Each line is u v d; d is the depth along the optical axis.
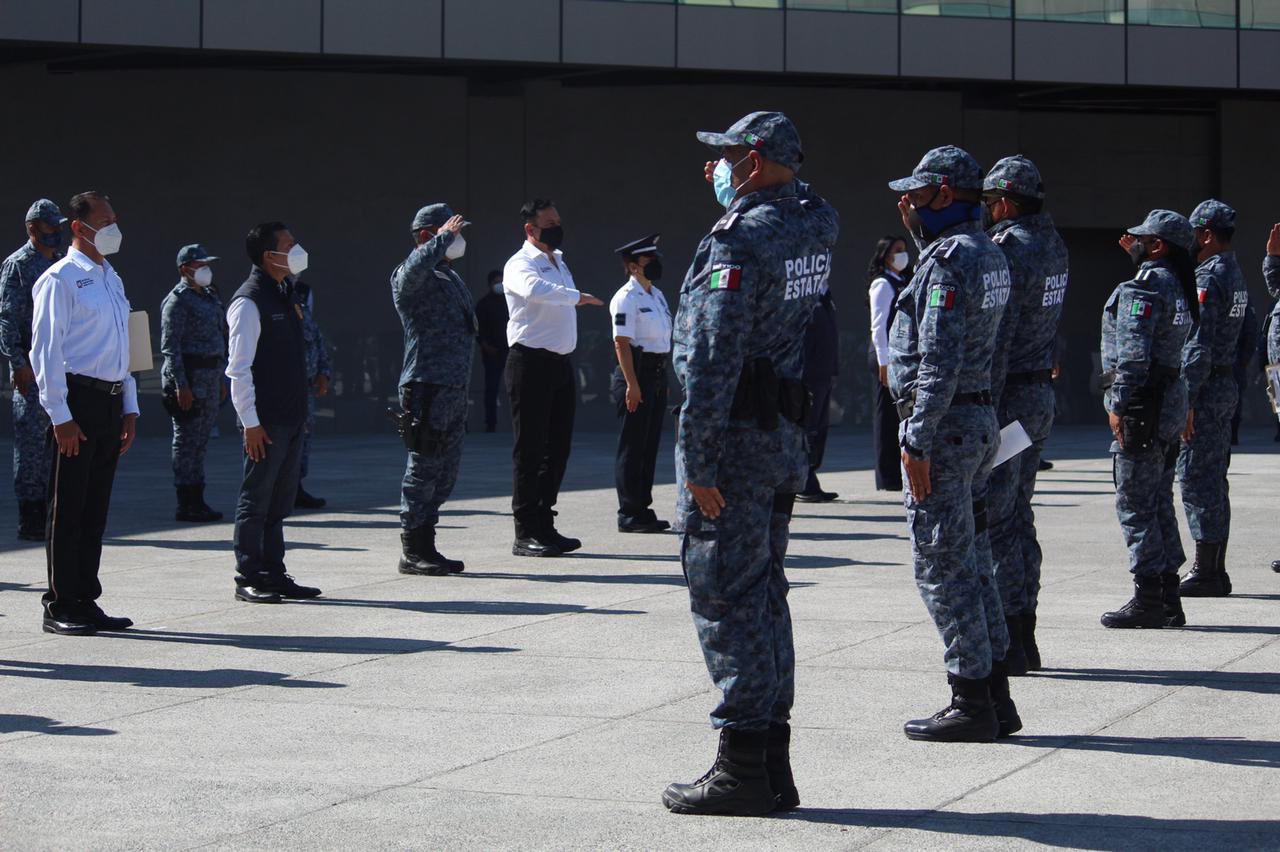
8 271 11.38
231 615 8.45
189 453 12.95
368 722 6.04
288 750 5.62
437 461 9.81
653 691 6.52
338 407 25.02
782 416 4.76
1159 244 7.83
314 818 4.79
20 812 4.86
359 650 7.46
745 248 4.62
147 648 7.55
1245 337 21.22
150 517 13.28
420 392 9.67
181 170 24.36
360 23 22.73
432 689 6.60
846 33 24.34
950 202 5.67
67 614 7.96
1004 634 5.84
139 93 24.16
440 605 8.72
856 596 8.85
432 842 4.54
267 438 8.78
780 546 4.95
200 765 5.42
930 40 24.64
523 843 4.53
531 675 6.86
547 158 25.86
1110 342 7.98
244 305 8.72
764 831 4.63
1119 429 7.71
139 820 4.77
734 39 24.05
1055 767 5.33
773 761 4.88
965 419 5.59
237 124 24.55
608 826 4.69
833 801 4.95
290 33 22.42
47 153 23.83
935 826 4.67
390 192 25.12
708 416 4.62
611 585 9.40
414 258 9.56
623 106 26.05
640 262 11.84
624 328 11.70
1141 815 4.77
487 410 24.80
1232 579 9.51
